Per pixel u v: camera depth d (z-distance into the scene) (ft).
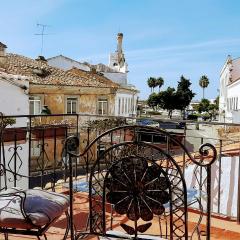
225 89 146.82
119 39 191.21
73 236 9.31
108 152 8.90
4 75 55.36
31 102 80.74
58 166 19.80
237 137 46.62
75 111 89.30
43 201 9.80
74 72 109.19
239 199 14.49
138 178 8.55
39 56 108.58
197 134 131.44
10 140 36.81
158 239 8.62
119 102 115.03
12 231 8.98
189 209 15.19
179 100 238.68
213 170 16.93
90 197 9.03
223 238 13.09
